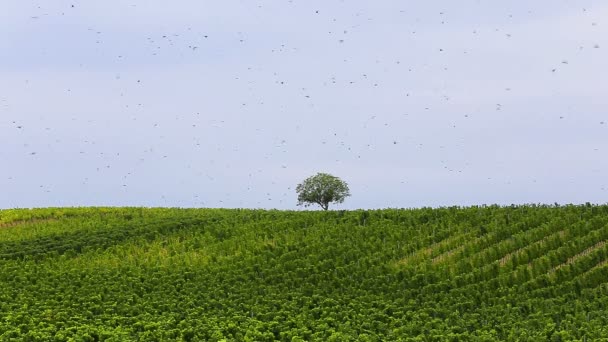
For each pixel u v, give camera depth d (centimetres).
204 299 4194
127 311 3956
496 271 4697
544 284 4484
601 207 5703
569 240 5150
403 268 4831
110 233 6041
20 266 5116
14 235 6103
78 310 3962
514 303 4156
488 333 3438
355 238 5528
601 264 4762
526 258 4912
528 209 5938
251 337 3375
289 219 6316
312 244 5306
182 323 3584
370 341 3312
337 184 9531
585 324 3553
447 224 5753
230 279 4684
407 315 3862
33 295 4353
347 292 4400
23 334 3438
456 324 3728
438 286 4466
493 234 5328
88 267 5100
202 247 5691
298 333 3475
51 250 5578
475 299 4241
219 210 7275
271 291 4431
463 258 5012
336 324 3666
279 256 5225
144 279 4738
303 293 4397
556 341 3353
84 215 7112
